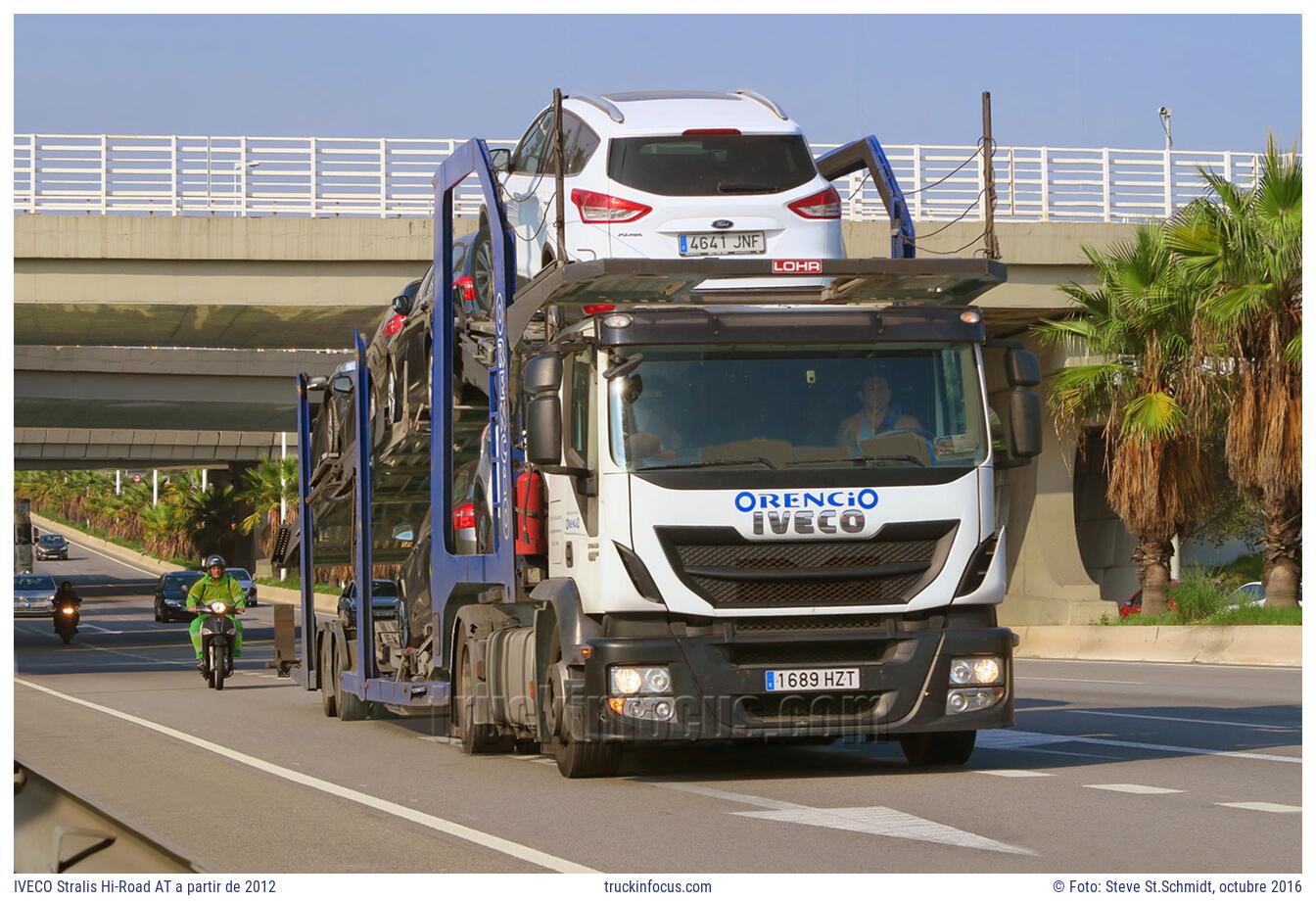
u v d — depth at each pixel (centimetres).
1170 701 2238
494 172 1574
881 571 1262
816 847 983
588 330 1310
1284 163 3409
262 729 2034
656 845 1005
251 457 9012
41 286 4109
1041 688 2575
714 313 1293
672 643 1242
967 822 1070
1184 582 3834
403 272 4162
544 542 1404
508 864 952
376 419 1988
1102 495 5756
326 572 2430
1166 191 4281
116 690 2909
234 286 4156
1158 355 3684
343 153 4131
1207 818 1070
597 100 1579
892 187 1697
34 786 724
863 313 1310
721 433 1270
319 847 1035
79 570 13750
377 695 1927
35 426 7388
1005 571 1301
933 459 1288
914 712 1257
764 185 1495
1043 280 4272
